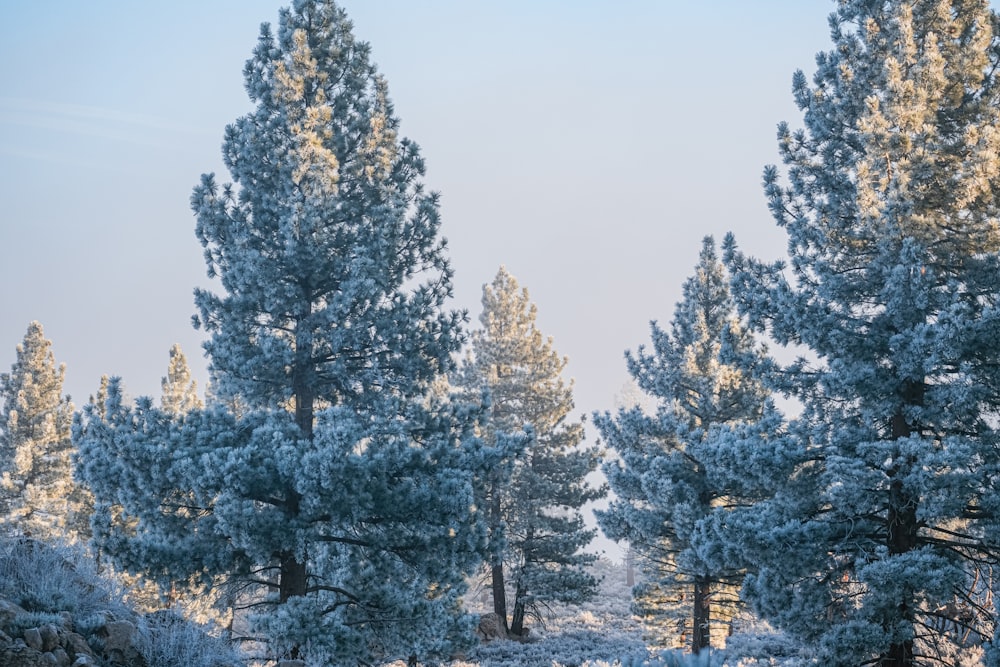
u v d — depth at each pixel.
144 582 17.16
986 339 15.78
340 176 21.22
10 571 13.39
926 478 15.68
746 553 16.98
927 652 18.45
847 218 18.69
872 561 16.39
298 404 20.28
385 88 22.25
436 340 20.48
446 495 17.66
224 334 19.88
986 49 18.78
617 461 30.61
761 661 29.56
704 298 31.05
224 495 16.45
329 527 18.84
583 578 39.88
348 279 20.38
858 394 17.19
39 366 46.97
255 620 16.41
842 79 18.94
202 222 20.45
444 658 19.47
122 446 17.05
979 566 17.27
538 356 42.75
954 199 17.73
